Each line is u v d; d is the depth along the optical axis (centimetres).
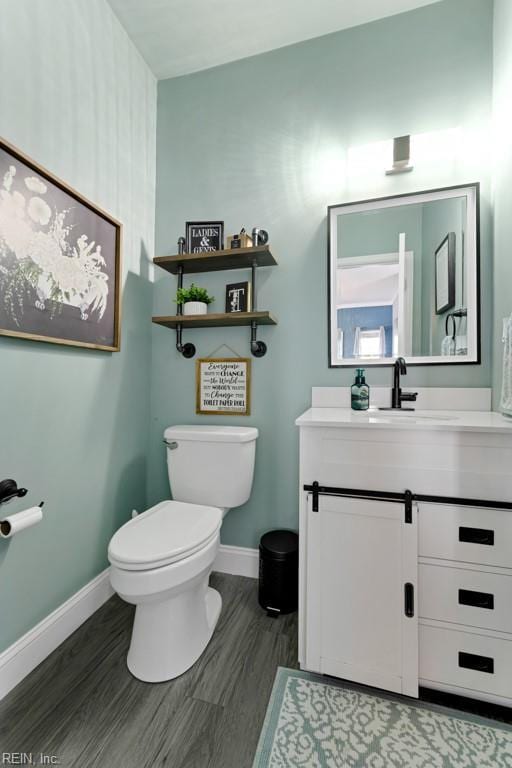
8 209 106
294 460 168
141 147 180
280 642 128
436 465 101
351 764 86
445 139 151
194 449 159
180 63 183
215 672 114
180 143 190
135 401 179
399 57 158
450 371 150
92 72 144
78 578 139
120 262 159
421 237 154
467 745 91
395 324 157
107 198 154
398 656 101
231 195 180
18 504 113
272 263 170
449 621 99
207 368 182
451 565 99
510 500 95
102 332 151
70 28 132
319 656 108
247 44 173
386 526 103
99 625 138
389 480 104
